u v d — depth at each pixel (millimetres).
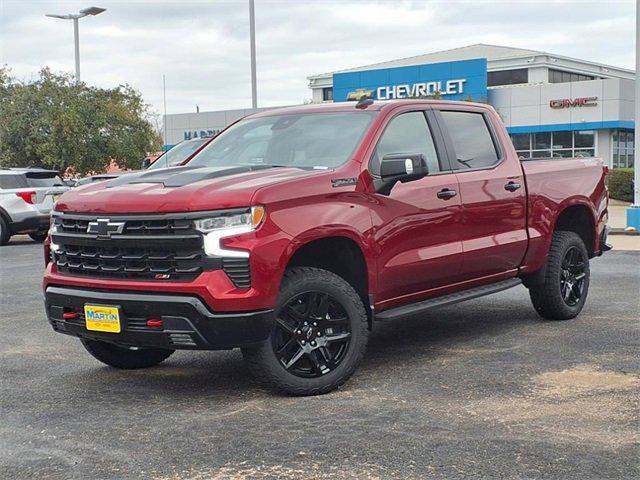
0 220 17750
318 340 5355
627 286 9914
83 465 4242
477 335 7238
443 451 4293
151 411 5160
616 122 42688
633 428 4605
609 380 5613
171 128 57406
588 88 43375
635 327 7445
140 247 5145
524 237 7129
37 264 14117
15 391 5711
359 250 5652
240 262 4984
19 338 7625
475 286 6793
